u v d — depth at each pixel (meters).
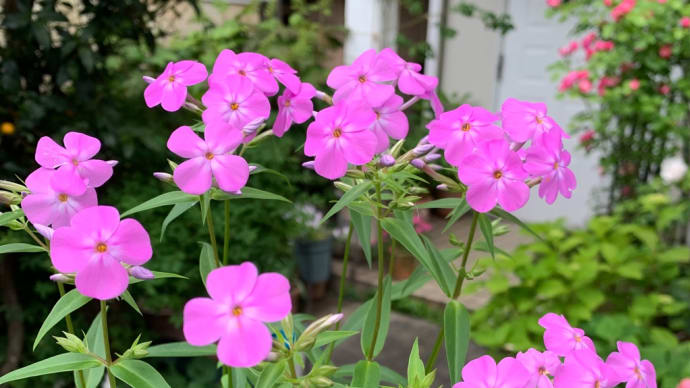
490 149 1.06
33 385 3.41
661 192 4.48
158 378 1.09
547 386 0.99
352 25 6.32
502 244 5.92
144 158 3.86
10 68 3.18
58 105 3.34
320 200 4.98
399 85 1.28
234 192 1.13
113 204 3.68
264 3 6.55
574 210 6.38
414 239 1.22
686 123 4.71
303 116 1.28
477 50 6.79
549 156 1.13
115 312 3.82
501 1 6.53
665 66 4.45
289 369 1.05
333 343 1.40
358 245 5.51
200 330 0.77
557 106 6.40
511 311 3.79
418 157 1.22
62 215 1.01
